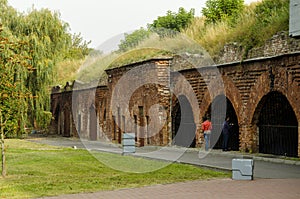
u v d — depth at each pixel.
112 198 10.55
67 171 15.80
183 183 12.69
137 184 12.59
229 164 17.31
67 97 41.19
